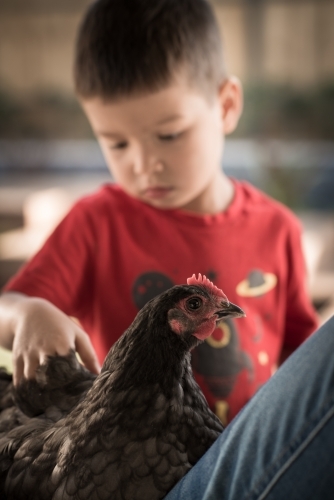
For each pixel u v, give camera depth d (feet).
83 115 31.60
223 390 5.56
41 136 31.86
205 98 5.44
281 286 6.12
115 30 5.22
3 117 31.68
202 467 3.15
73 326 4.38
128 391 3.36
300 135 28.17
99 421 3.32
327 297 13.91
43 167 30.30
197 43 5.47
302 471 2.76
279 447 2.84
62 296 5.43
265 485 2.83
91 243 5.80
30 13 30.78
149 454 3.28
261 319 5.90
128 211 5.89
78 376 4.16
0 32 31.07
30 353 4.17
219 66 5.86
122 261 5.77
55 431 3.57
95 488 3.21
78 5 30.53
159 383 3.40
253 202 6.32
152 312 3.51
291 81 28.53
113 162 5.45
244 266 5.89
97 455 3.26
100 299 5.75
